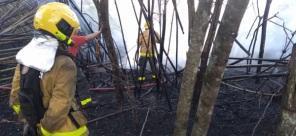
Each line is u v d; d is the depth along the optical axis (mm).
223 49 2271
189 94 2521
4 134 3996
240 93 5066
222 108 4621
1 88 4945
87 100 2848
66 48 2393
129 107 4488
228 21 2195
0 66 5551
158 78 4488
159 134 3992
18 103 2602
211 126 4160
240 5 2131
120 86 4289
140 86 4578
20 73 2410
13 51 5555
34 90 2336
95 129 4078
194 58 2400
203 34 2340
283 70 5844
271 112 4496
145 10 3992
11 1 6289
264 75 4750
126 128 4102
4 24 5961
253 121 4281
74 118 2490
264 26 5164
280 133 2664
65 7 2375
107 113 4395
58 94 2295
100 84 5062
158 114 4371
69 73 2324
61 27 2312
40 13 2334
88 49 5020
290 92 2549
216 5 3322
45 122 2305
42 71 2293
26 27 5906
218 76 2361
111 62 4129
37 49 2312
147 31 5336
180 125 2635
